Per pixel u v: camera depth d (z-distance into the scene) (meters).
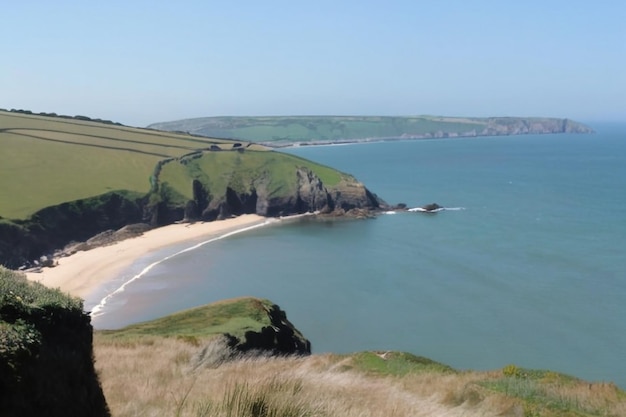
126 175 131.88
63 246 100.19
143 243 104.44
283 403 9.59
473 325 55.06
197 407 9.91
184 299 69.00
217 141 188.12
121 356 19.61
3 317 8.16
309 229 115.19
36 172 124.00
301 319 58.72
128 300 69.00
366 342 51.84
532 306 59.97
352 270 78.88
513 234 97.06
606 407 14.16
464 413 11.88
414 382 17.05
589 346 49.06
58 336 9.31
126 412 10.29
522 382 16.59
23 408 6.99
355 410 10.23
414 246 92.06
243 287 73.00
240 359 20.45
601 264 75.50
